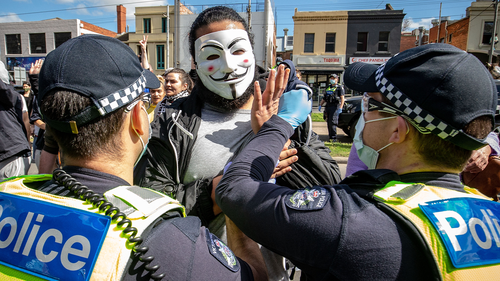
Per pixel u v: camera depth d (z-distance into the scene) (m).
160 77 4.04
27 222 0.69
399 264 0.67
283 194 0.84
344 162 5.76
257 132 1.15
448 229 0.68
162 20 22.31
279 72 1.10
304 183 1.27
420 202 0.74
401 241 0.69
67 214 0.68
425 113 0.78
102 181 0.77
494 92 0.80
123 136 0.82
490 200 0.82
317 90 19.17
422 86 0.77
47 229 0.67
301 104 1.20
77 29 24.30
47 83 0.73
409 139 0.88
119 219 0.67
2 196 0.74
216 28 1.37
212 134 1.40
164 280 0.65
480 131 0.77
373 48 18.14
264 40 18.83
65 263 0.64
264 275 0.96
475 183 1.86
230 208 0.89
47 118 0.74
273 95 1.13
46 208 0.69
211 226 1.34
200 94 1.49
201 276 0.69
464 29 19.95
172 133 1.38
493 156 1.77
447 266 0.65
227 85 1.39
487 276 0.66
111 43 0.81
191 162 1.36
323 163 1.31
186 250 0.69
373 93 0.95
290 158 1.19
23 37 25.06
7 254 0.68
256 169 0.94
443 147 0.82
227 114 1.46
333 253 0.71
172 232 0.71
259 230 0.82
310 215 0.74
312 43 18.64
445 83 0.75
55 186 0.77
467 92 0.75
